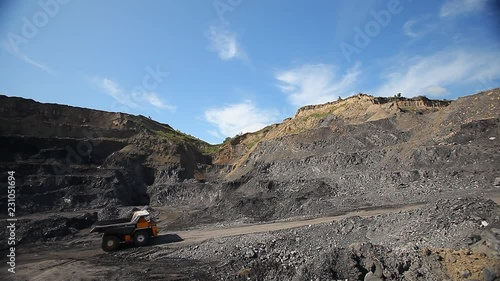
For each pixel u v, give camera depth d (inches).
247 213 1192.2
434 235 502.3
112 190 1600.6
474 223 490.0
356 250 483.8
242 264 577.3
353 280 450.3
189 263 649.0
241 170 2138.3
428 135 1445.6
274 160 1889.8
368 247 481.7
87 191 1579.7
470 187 929.5
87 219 1179.9
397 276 433.7
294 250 585.0
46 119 2071.9
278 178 1636.3
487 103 1379.2
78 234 1055.0
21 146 1743.4
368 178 1220.5
